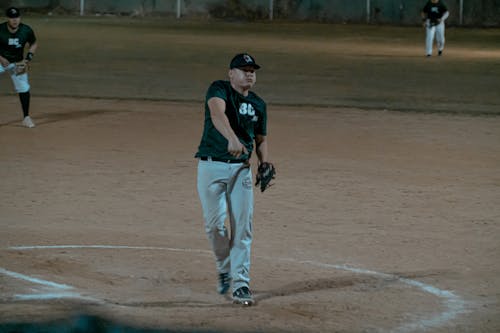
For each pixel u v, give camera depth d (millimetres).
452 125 39500
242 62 15031
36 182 26078
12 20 34156
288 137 35219
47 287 15789
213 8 109938
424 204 24531
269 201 24312
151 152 31391
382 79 56656
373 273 17656
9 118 38156
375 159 31203
